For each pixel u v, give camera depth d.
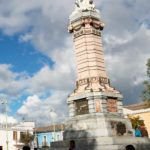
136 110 79.56
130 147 14.56
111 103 43.97
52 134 92.81
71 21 48.34
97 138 38.91
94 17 47.44
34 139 92.25
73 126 42.75
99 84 44.41
